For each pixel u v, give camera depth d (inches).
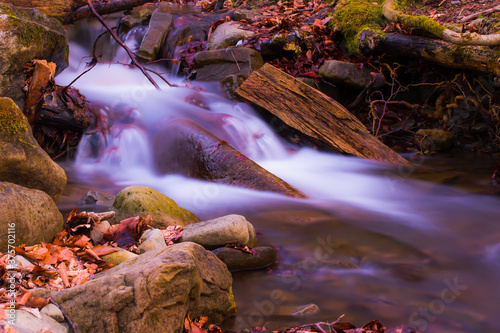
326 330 94.7
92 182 205.0
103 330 79.9
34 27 202.7
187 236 125.6
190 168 206.2
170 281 85.0
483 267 126.6
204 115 246.8
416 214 168.6
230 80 265.1
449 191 196.9
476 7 279.1
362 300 109.0
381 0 311.4
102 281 83.6
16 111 133.6
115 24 359.6
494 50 229.3
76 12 291.1
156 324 82.8
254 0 410.0
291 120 238.5
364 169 227.3
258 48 293.0
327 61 271.9
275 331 93.8
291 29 301.3
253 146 236.5
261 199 179.2
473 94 258.1
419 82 284.7
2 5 200.5
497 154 252.1
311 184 206.2
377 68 278.2
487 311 105.0
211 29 337.7
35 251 101.2
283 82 244.4
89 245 116.6
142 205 136.9
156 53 323.3
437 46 248.5
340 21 295.4
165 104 252.7
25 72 205.9
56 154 222.4
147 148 226.5
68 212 157.0
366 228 153.1
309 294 111.5
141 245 118.3
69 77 287.9
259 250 125.6
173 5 424.8
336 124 236.2
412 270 124.0
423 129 266.4
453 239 145.0
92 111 228.5
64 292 83.3
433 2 299.7
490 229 153.3
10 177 129.8
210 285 98.1
